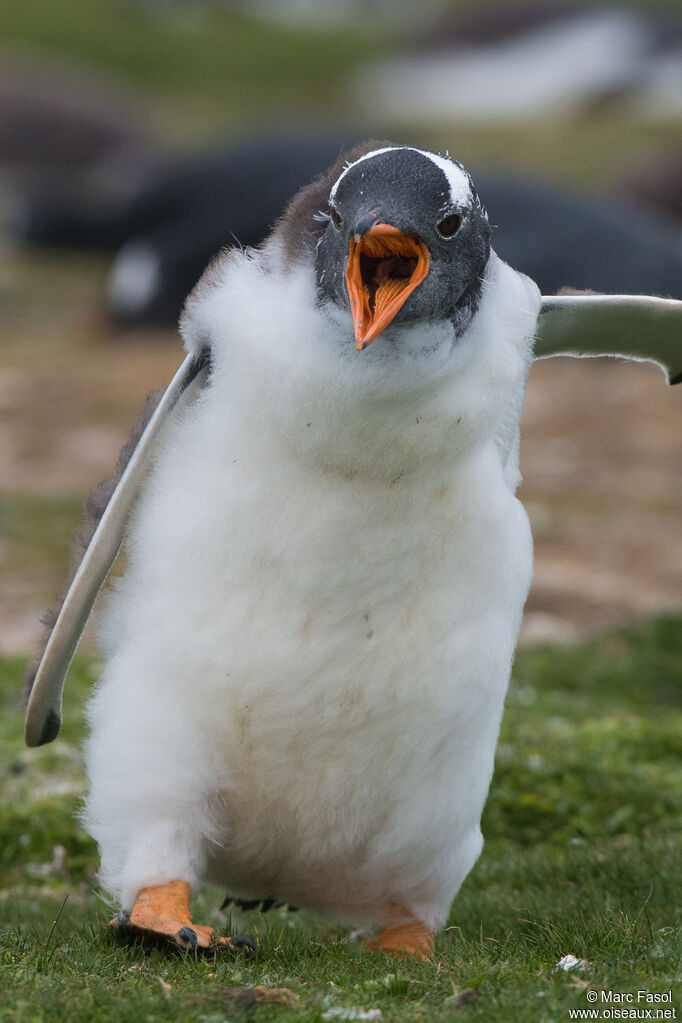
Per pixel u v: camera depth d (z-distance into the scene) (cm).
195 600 942
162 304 3941
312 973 906
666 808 1485
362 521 911
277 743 973
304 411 877
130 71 8981
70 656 1031
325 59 9319
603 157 6794
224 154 4262
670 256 3581
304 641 941
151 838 985
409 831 1017
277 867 1072
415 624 948
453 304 876
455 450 899
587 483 2911
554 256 3544
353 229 838
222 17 10350
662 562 2539
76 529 1048
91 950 965
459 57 8831
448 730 984
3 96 7069
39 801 1435
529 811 1482
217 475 926
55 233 5381
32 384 3509
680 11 9262
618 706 1908
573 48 8525
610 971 891
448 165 886
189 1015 801
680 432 3153
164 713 962
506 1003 815
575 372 3544
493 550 950
